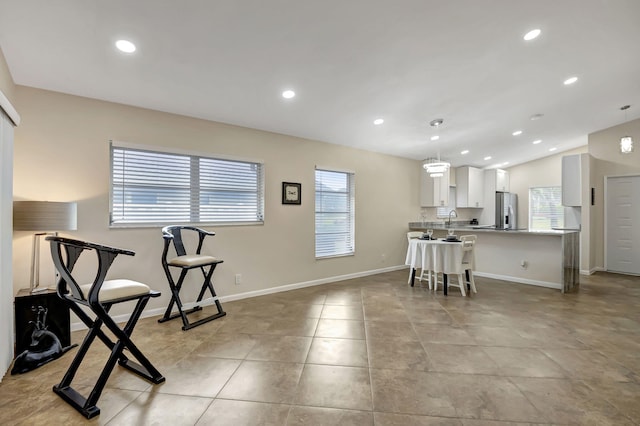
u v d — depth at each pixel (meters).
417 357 2.41
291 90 3.15
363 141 5.07
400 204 6.27
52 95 2.84
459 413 1.73
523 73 3.22
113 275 3.13
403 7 2.09
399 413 1.74
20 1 1.80
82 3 1.85
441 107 3.90
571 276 4.69
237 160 3.99
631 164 5.58
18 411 1.75
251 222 4.14
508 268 5.19
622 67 3.27
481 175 7.75
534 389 1.97
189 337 2.79
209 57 2.49
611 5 2.29
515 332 2.92
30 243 2.71
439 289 4.60
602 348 2.56
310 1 1.97
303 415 1.72
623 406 1.79
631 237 5.66
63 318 2.53
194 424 1.65
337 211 5.25
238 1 1.91
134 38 2.19
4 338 2.12
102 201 3.06
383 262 5.93
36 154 2.77
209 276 3.39
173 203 3.54
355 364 2.30
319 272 4.90
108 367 1.83
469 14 2.23
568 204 5.95
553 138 6.00
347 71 2.86
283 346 2.61
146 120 3.32
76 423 1.65
